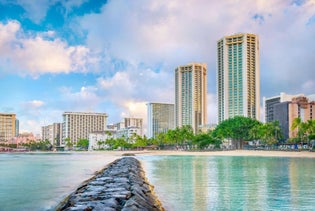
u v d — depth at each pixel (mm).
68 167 60594
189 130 193250
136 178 31094
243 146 181875
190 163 64562
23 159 107062
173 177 35438
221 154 127500
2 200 22594
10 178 38844
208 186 27297
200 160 78562
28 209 19547
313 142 146375
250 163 61875
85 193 20906
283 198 21219
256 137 165500
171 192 24062
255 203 19641
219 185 27891
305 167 48812
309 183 28797
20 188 29156
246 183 29078
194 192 24000
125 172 37406
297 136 174375
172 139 189500
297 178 32906
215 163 63344
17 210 19281
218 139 180625
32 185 31484
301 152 115438
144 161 76500
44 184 32281
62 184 32219
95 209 15664
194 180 32062
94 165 67000
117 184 25703
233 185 27766
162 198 21484
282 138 174125
